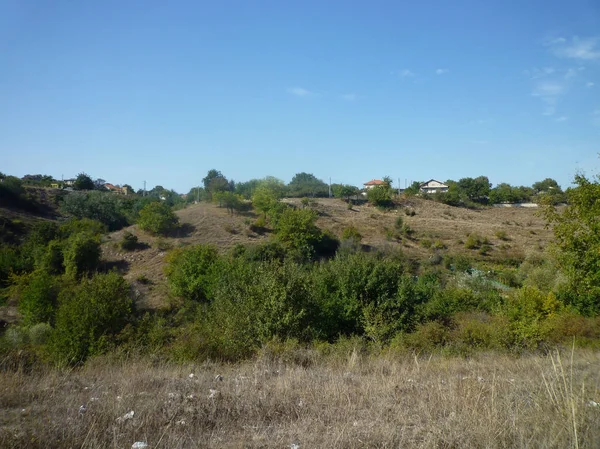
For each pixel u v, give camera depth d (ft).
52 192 183.21
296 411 15.66
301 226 116.26
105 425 14.05
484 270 104.58
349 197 209.56
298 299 39.55
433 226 163.12
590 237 42.45
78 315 38.27
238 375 22.17
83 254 94.94
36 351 34.35
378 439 12.64
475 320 44.34
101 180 289.94
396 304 49.83
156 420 14.56
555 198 46.60
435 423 13.43
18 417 15.16
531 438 12.08
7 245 103.50
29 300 65.72
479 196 217.15
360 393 17.93
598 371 21.63
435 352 35.88
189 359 29.71
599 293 43.86
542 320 45.37
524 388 17.28
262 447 12.64
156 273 100.94
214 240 127.75
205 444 12.88
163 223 128.67
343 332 48.96
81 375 23.17
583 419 12.74
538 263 106.83
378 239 140.97
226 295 42.65
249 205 165.89
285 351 28.89
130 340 36.94
